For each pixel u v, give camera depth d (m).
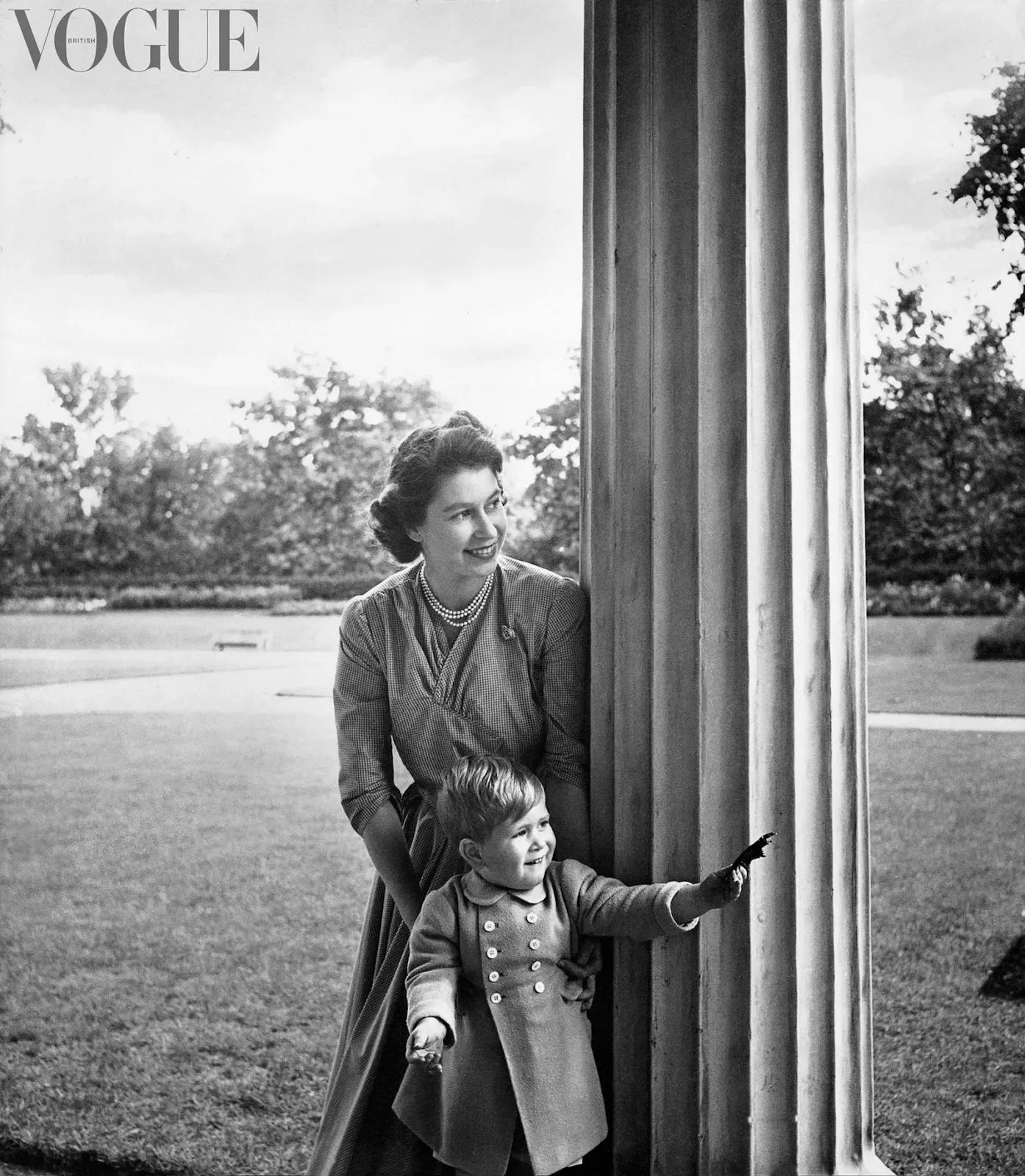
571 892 1.83
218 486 15.90
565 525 13.02
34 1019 6.54
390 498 2.05
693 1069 1.70
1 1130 4.86
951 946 7.02
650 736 1.78
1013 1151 4.59
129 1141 4.78
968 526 12.65
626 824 1.81
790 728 1.67
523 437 14.20
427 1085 1.91
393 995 2.06
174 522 15.96
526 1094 1.79
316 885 8.88
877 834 8.77
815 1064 1.69
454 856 2.06
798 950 1.67
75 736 12.77
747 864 1.60
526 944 1.82
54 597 15.87
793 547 1.67
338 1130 2.06
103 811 10.52
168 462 15.94
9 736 12.73
